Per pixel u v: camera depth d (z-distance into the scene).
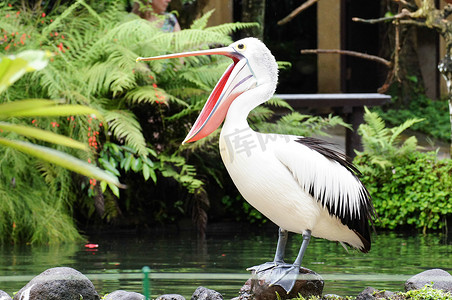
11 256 8.84
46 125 10.72
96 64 11.33
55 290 5.40
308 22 27.22
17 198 10.44
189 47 11.98
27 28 11.42
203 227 11.20
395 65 9.87
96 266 7.95
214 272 7.47
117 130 10.55
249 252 9.07
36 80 10.91
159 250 9.34
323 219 5.67
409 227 11.63
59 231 10.43
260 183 5.50
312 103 13.26
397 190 11.79
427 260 8.18
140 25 11.07
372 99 13.45
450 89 10.07
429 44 23.98
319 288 5.66
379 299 5.49
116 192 10.76
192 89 11.73
